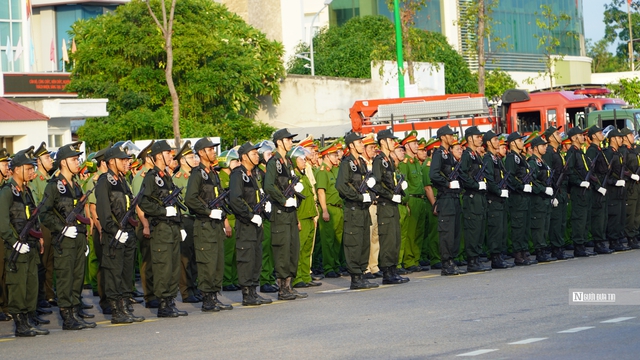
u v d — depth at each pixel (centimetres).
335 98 4684
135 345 1162
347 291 1622
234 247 1784
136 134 3872
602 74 6619
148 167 1488
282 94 4550
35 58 5578
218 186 1480
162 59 3994
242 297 1597
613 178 2077
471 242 1819
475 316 1216
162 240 1425
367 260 1659
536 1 6838
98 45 3994
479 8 4384
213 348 1102
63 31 5588
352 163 1622
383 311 1315
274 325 1254
